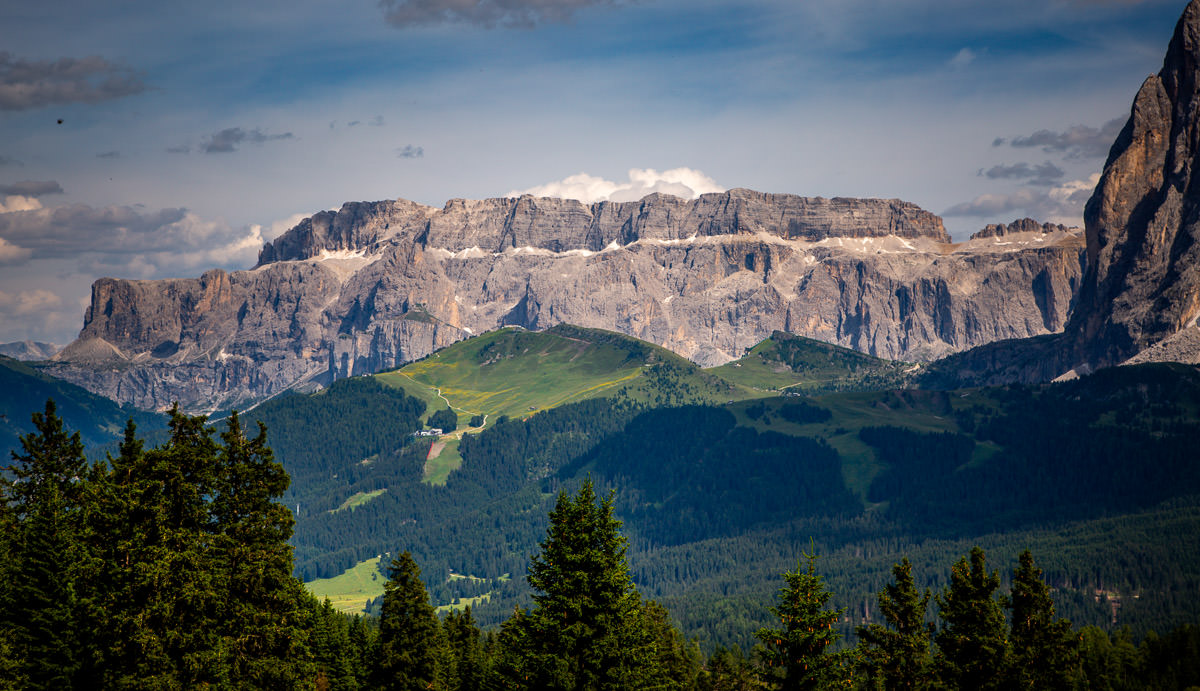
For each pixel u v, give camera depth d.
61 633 193.00
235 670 193.38
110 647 182.88
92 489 191.38
